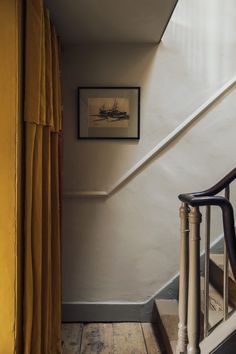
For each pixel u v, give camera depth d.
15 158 1.55
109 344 2.25
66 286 2.62
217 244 2.62
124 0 1.88
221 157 2.62
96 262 2.63
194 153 2.62
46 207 1.87
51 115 1.90
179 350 1.52
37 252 1.71
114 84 2.60
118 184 2.60
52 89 2.02
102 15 2.07
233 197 2.63
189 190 2.62
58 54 2.34
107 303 2.61
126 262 2.63
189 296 1.45
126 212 2.62
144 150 2.61
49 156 1.91
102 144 2.61
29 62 1.65
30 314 1.66
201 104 2.61
